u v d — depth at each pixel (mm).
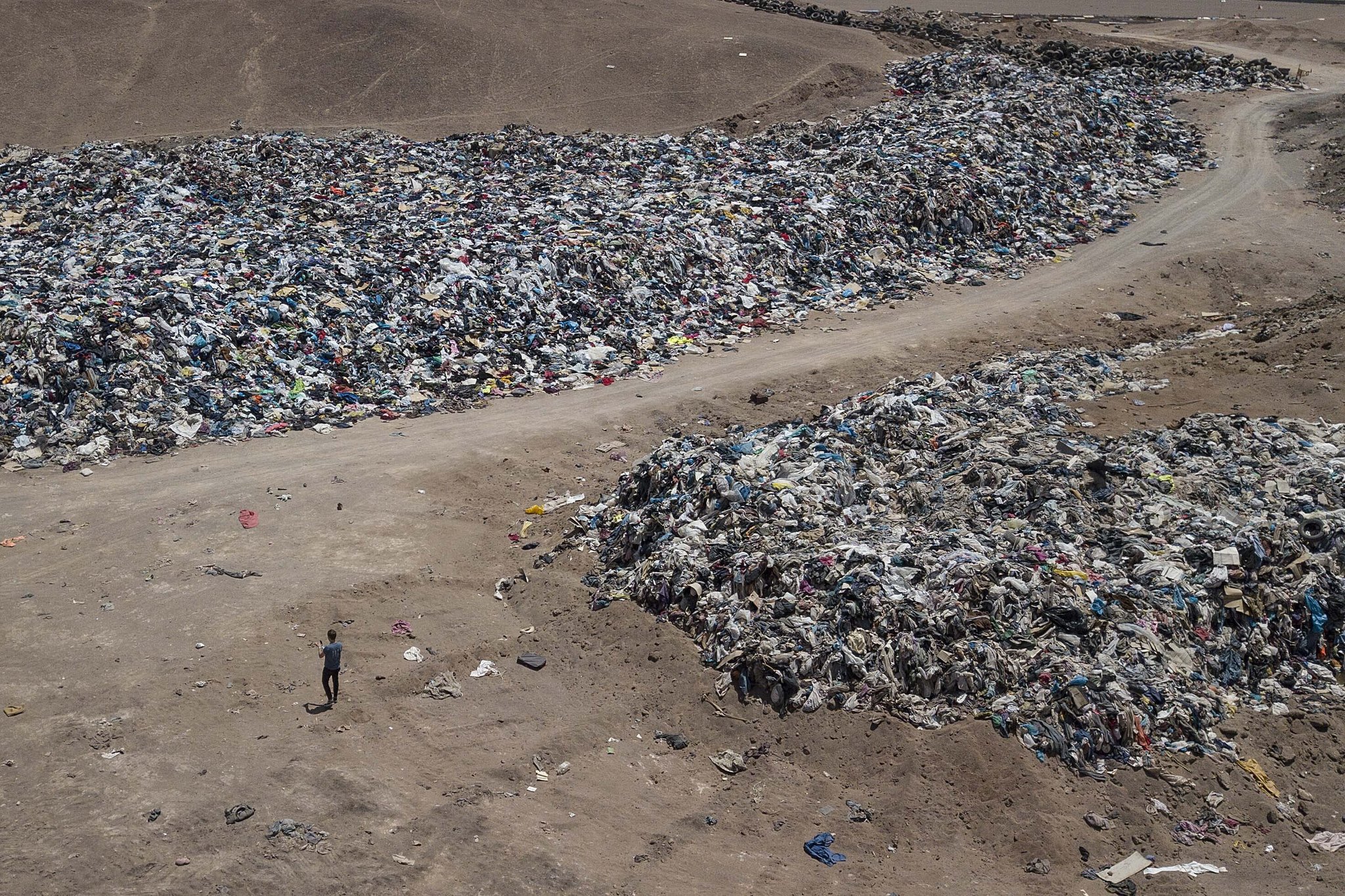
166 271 34625
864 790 17938
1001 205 46688
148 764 17484
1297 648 20750
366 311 34750
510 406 32844
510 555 25344
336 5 70812
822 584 20953
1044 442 26016
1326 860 16844
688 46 69250
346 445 29844
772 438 26953
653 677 20406
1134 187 51094
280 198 43688
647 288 38656
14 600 21953
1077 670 18906
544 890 15602
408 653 21156
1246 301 41656
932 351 36938
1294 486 24000
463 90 63938
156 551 24188
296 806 16781
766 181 46375
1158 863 16594
